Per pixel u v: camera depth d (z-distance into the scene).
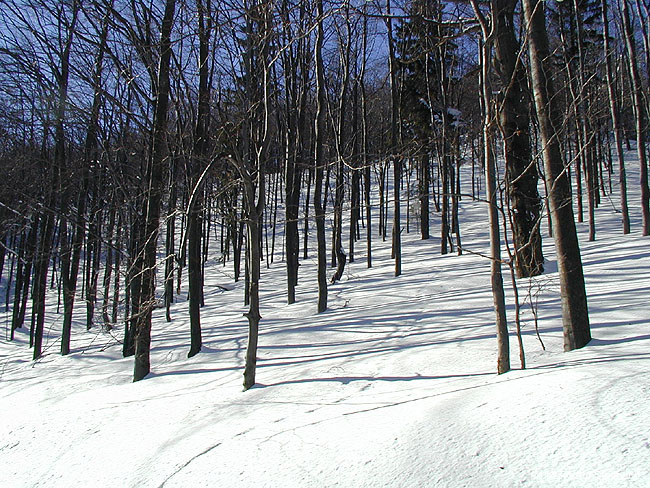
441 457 2.54
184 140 9.96
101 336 11.67
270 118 5.56
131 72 8.33
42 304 10.59
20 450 4.51
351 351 5.92
